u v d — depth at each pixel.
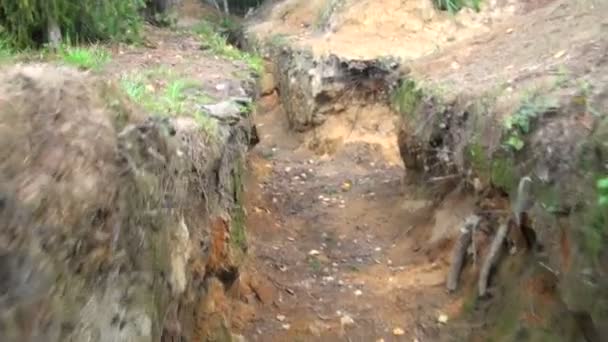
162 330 2.85
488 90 5.65
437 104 6.48
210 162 4.30
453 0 11.70
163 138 3.19
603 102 3.89
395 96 8.52
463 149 5.67
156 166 2.96
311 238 7.25
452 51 8.32
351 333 5.29
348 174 9.46
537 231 4.07
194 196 3.87
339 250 6.91
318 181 9.25
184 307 3.52
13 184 1.85
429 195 7.10
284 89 12.31
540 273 4.24
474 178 5.47
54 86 2.48
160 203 2.97
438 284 5.77
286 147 11.31
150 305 2.64
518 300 4.46
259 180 9.01
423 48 10.90
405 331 5.25
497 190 5.04
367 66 10.59
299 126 11.38
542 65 5.81
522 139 4.40
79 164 2.21
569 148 3.81
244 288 5.63
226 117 5.18
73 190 2.08
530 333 4.11
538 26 7.73
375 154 10.02
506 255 4.96
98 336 2.09
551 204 3.85
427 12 11.57
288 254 6.80
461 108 5.93
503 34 8.22
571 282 3.53
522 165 4.39
